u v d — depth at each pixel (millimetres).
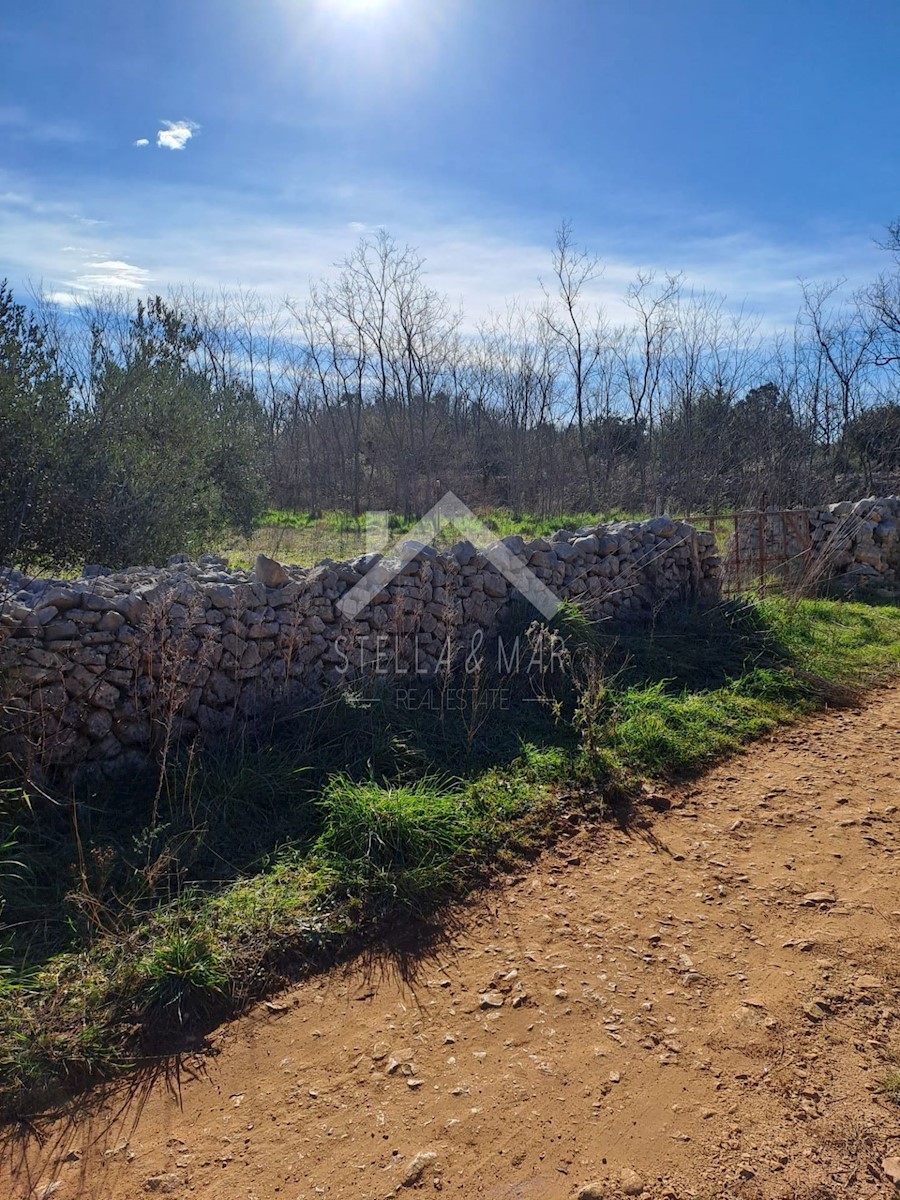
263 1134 2439
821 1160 2270
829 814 4539
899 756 5371
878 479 19188
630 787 4777
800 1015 2873
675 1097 2521
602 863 4020
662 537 8008
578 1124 2434
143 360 10234
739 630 7492
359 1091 2598
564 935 3418
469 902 3676
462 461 23812
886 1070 2600
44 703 4008
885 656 7594
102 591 4703
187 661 4477
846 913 3541
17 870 3469
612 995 3023
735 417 20500
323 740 4773
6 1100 2531
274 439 25500
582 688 5570
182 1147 2396
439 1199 2199
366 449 25672
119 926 3203
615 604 7473
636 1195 2180
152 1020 2869
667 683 6484
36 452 8156
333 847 3865
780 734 5785
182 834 3811
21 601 4359
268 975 3117
